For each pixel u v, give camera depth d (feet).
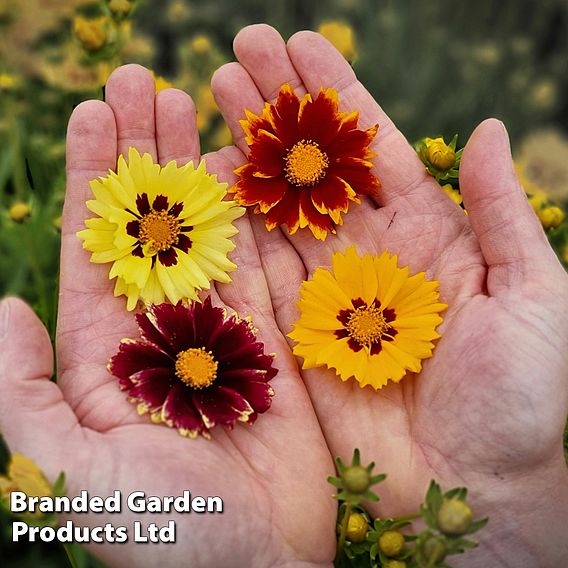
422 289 0.76
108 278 0.76
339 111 0.87
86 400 0.69
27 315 0.66
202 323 0.74
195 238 0.81
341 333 0.77
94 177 0.80
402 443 0.73
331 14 1.72
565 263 1.03
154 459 0.63
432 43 1.65
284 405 0.74
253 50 0.87
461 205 0.93
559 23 1.86
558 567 0.74
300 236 0.84
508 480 0.70
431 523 0.60
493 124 0.74
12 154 1.15
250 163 0.83
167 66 1.73
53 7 1.23
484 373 0.68
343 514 0.71
